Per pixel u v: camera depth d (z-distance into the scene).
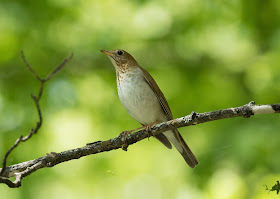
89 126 12.37
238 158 9.79
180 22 12.65
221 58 12.84
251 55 12.40
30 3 12.38
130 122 12.27
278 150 9.59
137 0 12.66
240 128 10.29
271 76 10.87
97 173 12.14
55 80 12.38
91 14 13.06
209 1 12.38
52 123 11.77
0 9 12.33
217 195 10.08
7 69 12.38
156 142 12.35
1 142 11.02
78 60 13.02
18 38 12.42
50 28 12.68
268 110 5.88
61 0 12.63
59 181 11.92
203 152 10.47
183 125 6.63
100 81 13.06
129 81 8.54
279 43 11.19
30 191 11.25
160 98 8.62
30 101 11.79
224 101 12.09
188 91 12.45
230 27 12.52
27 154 11.09
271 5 12.02
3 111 11.47
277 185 6.07
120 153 12.30
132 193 12.14
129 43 13.10
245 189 9.79
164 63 13.11
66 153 6.79
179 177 11.84
